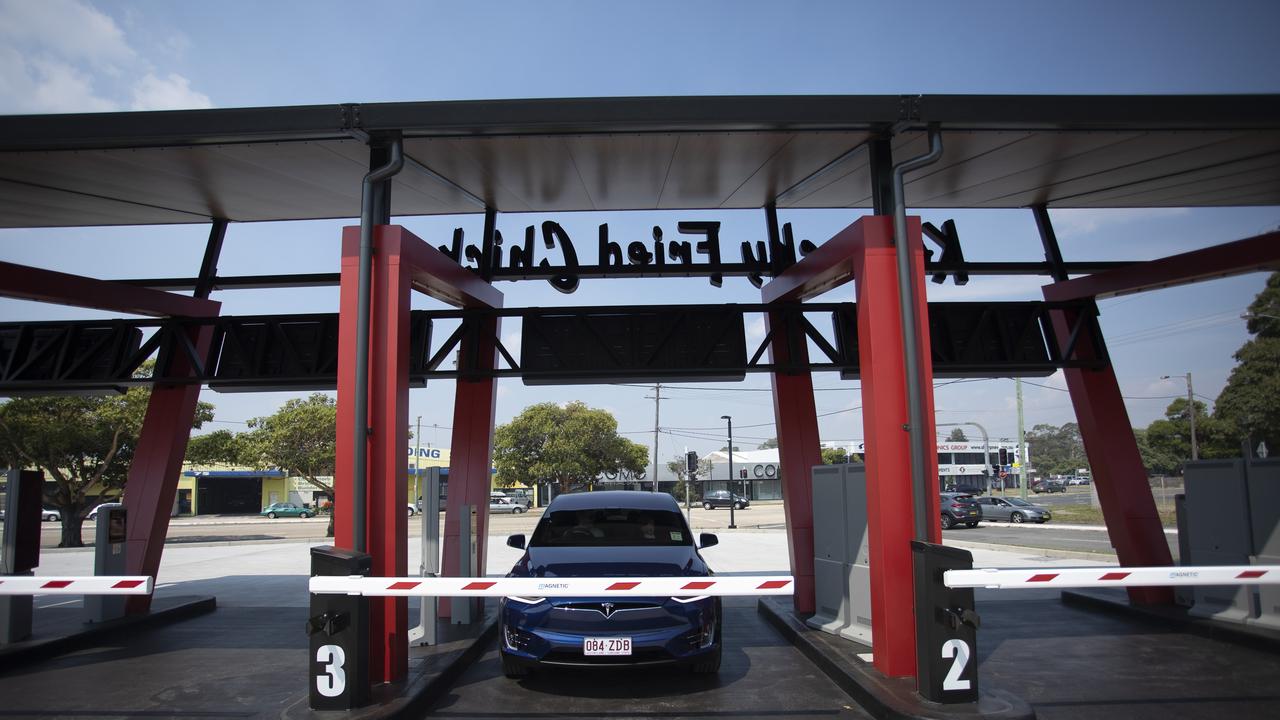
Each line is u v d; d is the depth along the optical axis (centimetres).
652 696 621
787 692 627
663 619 607
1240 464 837
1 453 2452
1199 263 879
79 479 2552
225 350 984
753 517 4325
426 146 707
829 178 843
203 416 3047
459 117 613
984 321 981
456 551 955
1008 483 8431
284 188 830
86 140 629
